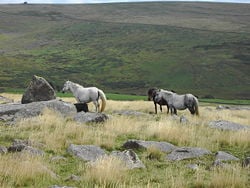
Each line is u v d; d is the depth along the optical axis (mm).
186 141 17016
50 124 19516
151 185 10594
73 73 164000
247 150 15984
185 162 13602
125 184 10641
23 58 186250
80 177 11219
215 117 27625
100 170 10992
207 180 11195
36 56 192000
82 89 26297
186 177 11594
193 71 160000
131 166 12523
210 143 16781
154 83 151500
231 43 197000
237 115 33062
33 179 10711
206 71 158875
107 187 10359
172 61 174375
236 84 146125
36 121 20062
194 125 21047
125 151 13344
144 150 15062
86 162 13016
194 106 27766
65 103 24719
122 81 154000
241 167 12273
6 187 9828
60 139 16062
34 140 15328
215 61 169875
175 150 14750
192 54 182500
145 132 18484
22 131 18078
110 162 11539
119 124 19734
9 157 12438
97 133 17781
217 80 149875
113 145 15766
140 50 196375
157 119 24656
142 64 174375
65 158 13438
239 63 166625
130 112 27047
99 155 13953
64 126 19141
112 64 177500
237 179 10562
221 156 14016
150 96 29734
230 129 20719
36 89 28531
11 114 23453
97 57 189375
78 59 186875
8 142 15812
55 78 154375
